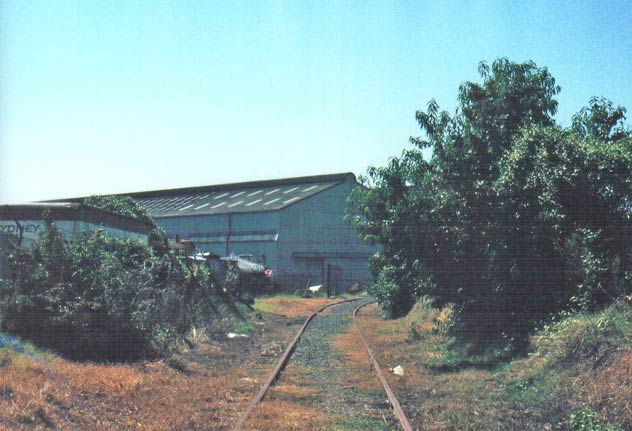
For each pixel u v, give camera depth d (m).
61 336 11.73
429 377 11.83
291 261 51.94
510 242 13.48
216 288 22.14
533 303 13.28
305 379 11.53
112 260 13.51
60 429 6.73
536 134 13.62
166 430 7.19
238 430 7.15
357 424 7.88
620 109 14.45
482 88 15.27
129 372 10.18
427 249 15.15
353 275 55.38
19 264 12.38
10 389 7.48
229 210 54.88
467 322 14.62
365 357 14.44
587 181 12.90
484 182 14.09
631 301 10.96
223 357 14.05
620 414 7.51
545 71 15.20
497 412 8.58
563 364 9.97
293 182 61.81
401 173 15.77
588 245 12.66
